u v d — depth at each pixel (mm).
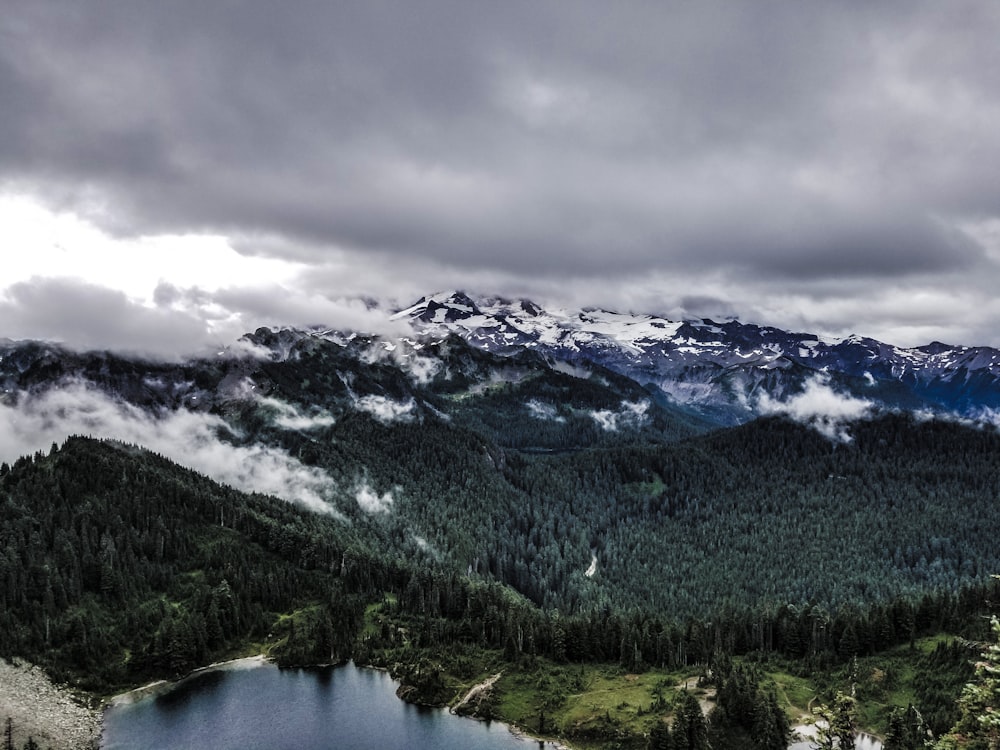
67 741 189125
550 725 196250
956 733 71500
